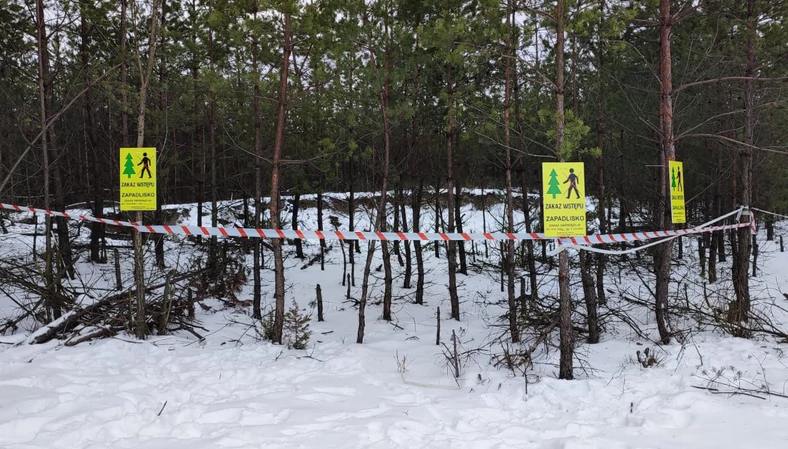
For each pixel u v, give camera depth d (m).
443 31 8.20
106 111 17.03
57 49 10.76
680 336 8.10
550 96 12.20
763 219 15.24
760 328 8.35
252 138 15.12
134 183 7.92
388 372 7.40
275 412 5.25
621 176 13.69
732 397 5.35
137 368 6.91
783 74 10.32
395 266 19.38
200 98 13.84
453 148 15.15
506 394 6.02
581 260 9.17
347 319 12.49
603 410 5.30
